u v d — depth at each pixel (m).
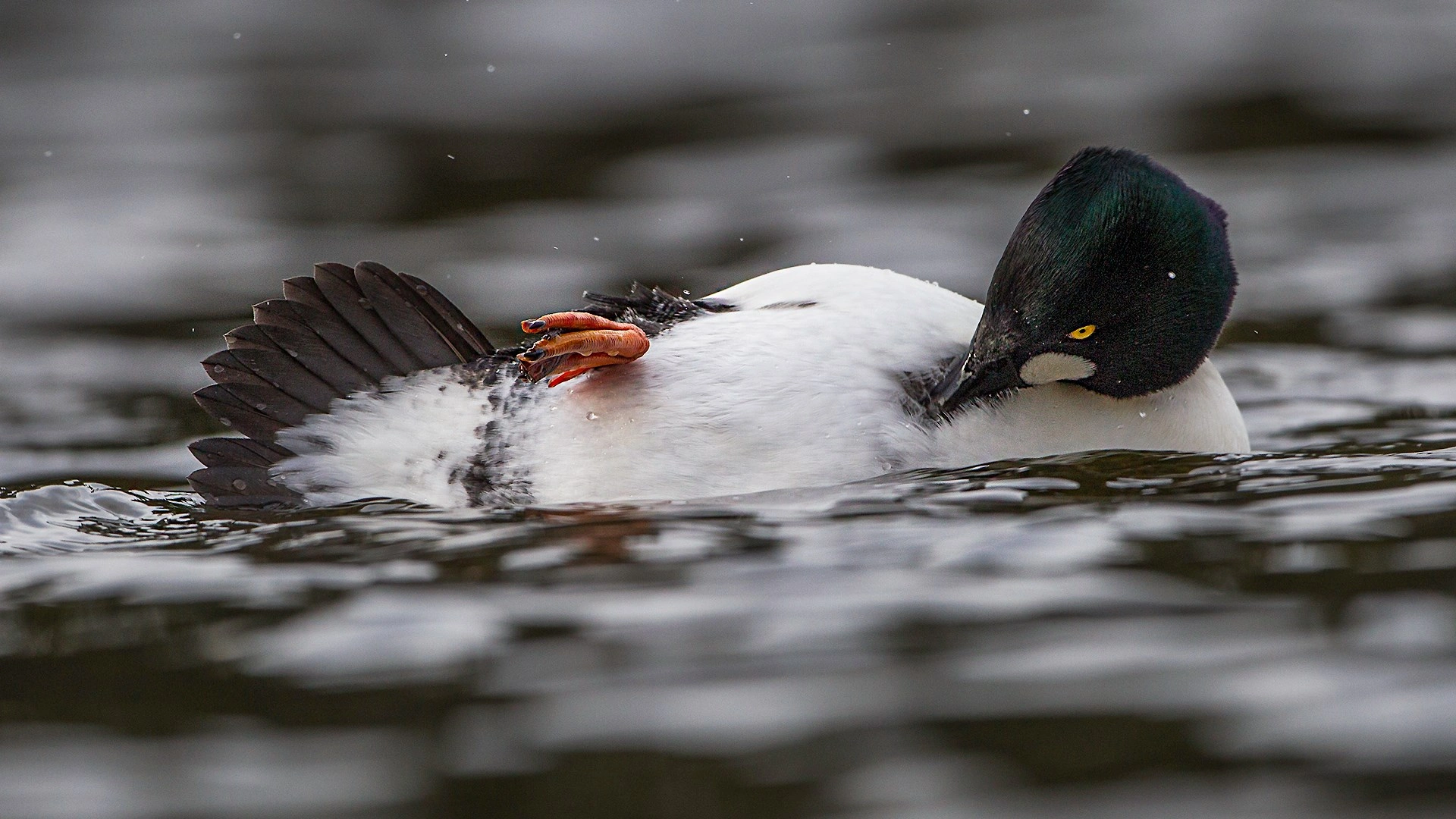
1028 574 7.29
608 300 9.68
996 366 9.42
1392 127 22.08
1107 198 9.32
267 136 23.41
